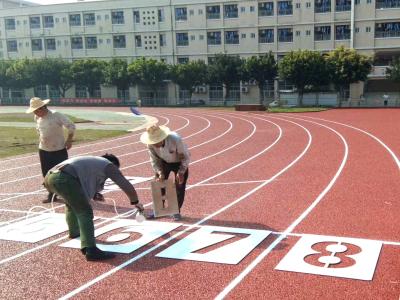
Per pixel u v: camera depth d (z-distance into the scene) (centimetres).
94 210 833
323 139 1886
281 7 5938
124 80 6412
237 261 571
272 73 5691
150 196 945
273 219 744
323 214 764
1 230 735
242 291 489
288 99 5622
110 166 605
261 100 6069
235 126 2664
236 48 6241
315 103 5509
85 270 564
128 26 6775
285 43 5981
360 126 2498
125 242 656
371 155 1405
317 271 532
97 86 6981
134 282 523
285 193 927
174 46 6556
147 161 1438
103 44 6981
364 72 5050
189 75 6050
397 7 5400
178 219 756
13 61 7156
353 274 521
